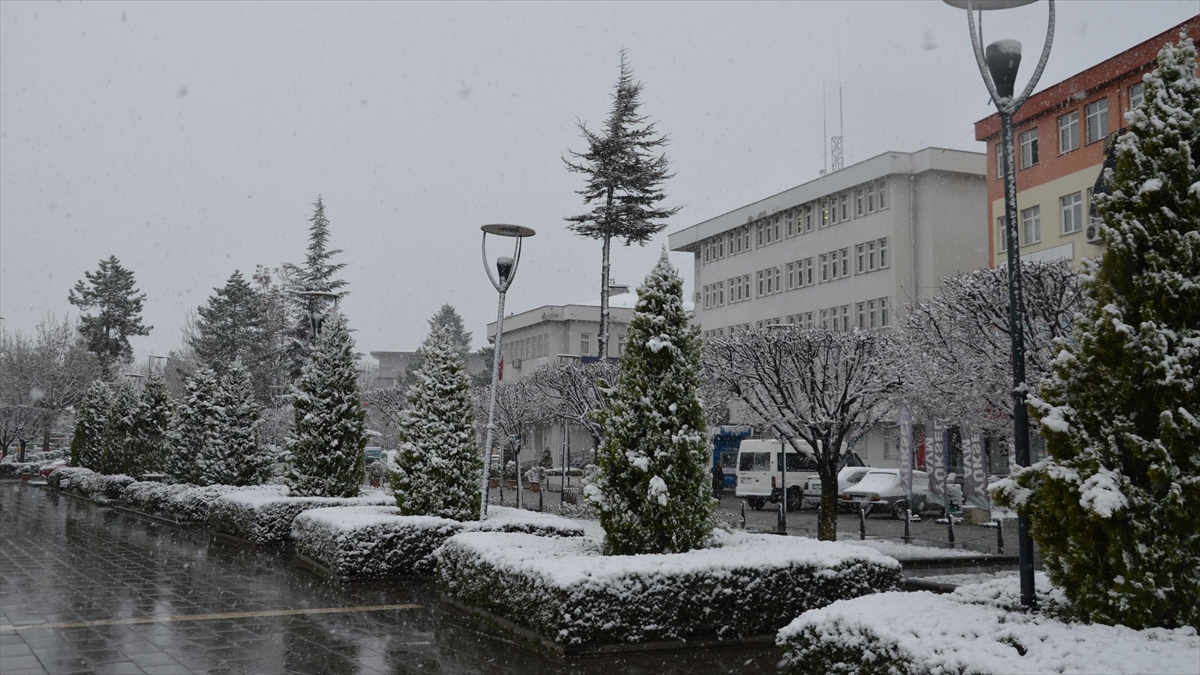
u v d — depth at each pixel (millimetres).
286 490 22125
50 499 34812
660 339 10797
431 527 14430
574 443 64125
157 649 9297
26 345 61125
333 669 8516
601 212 29875
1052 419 6402
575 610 8945
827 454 18734
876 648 6012
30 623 10617
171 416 32500
